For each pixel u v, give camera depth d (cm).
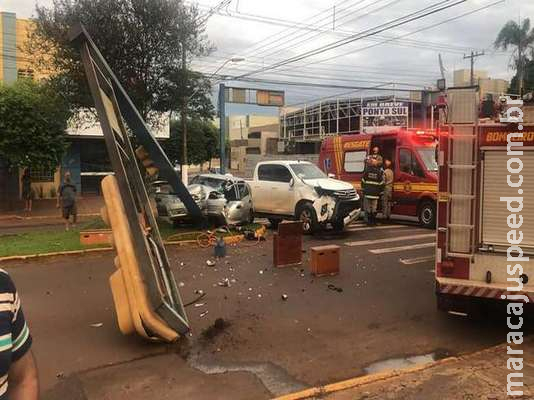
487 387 466
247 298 793
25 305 754
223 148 3366
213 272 963
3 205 2534
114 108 684
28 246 1191
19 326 201
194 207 891
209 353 574
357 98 5159
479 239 611
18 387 206
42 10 1442
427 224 1530
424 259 1080
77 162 3025
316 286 866
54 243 1239
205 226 1411
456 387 466
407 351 582
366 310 733
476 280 614
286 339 618
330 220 1362
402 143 1608
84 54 629
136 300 577
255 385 495
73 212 1703
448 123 613
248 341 611
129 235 594
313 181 1423
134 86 1442
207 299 788
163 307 571
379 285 873
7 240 1317
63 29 1400
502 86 4150
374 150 1591
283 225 1002
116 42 1378
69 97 1518
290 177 1466
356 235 1391
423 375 496
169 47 1441
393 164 1642
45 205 2672
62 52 1439
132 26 1373
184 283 883
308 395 459
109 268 995
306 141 5959
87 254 1119
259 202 1523
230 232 1377
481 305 680
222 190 1492
